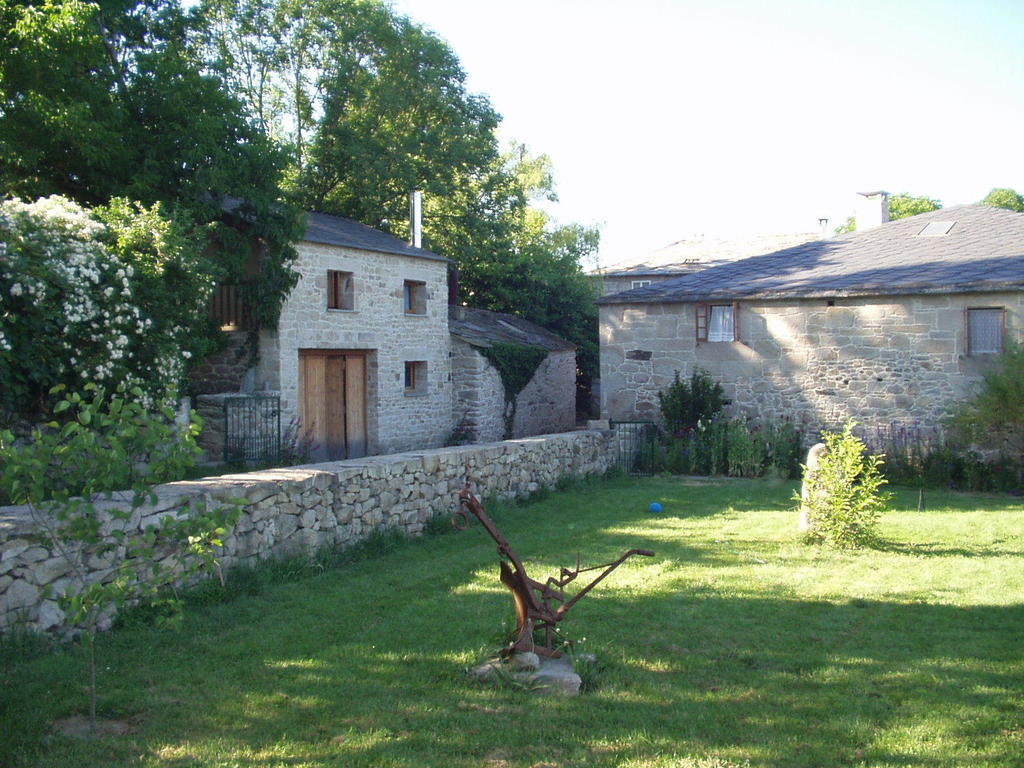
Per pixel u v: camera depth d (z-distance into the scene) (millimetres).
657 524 9211
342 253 15219
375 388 16109
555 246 28547
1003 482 12484
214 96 12867
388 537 7809
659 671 4617
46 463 3822
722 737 3779
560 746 3699
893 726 3889
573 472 12523
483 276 24328
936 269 14453
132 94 12594
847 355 14555
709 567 7059
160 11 14828
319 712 4047
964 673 4551
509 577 4707
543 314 24969
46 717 3918
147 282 10477
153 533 4703
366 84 22156
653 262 30531
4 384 8812
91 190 12703
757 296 15031
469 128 22984
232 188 12969
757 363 15242
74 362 9555
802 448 14812
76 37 10859
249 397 13133
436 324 17938
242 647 4938
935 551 7730
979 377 13594
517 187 25000
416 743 3721
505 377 19281
